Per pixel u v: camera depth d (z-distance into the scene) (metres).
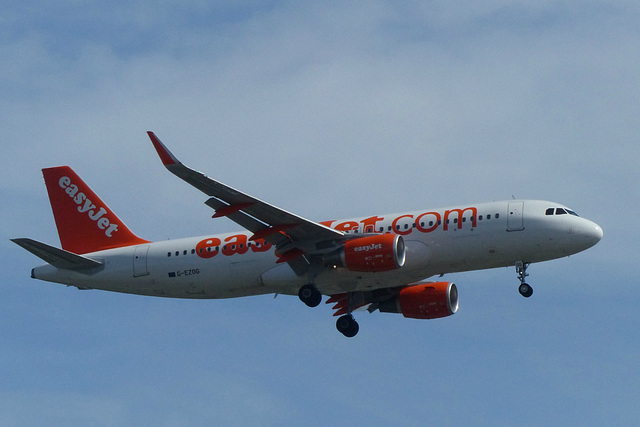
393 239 139.50
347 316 157.75
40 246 153.62
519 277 144.50
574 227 140.12
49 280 161.38
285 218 139.62
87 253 163.75
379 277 145.62
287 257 144.38
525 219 140.88
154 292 158.75
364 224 147.62
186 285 155.25
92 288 161.88
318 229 141.50
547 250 140.88
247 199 135.00
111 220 164.50
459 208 144.75
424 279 148.62
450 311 156.25
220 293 155.62
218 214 136.62
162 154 125.31
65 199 166.50
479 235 141.62
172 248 156.38
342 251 141.62
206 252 153.88
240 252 152.00
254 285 152.50
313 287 146.88
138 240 162.75
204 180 129.38
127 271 157.75
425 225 144.12
